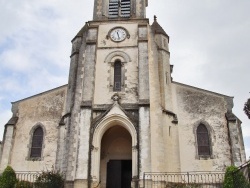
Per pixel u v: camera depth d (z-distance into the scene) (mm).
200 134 23391
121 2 25891
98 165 19812
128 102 21391
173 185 19766
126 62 22766
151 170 18938
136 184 18812
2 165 23734
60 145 22641
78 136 20344
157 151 20328
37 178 20516
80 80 22656
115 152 22734
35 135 25109
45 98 26031
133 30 23875
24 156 24312
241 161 21781
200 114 23781
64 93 25891
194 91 24453
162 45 25094
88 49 22938
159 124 21203
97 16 25234
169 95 23656
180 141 23125
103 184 21781
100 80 22297
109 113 20812
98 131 20516
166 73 24281
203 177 21953
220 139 22922
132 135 20172
